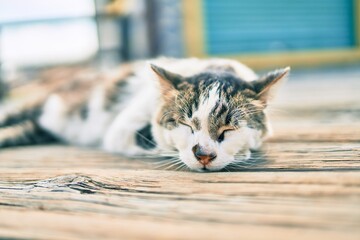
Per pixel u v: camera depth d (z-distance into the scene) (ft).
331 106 2.18
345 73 4.21
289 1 4.79
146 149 1.38
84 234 0.79
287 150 1.31
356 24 5.15
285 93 2.85
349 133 1.50
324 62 4.99
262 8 4.65
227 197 0.92
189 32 4.17
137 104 1.51
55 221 0.85
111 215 0.86
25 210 0.91
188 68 1.47
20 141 1.89
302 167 1.11
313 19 4.96
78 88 2.01
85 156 1.50
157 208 0.88
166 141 1.29
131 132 1.43
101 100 1.87
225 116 1.18
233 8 4.49
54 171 1.23
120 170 1.20
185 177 1.09
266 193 0.92
